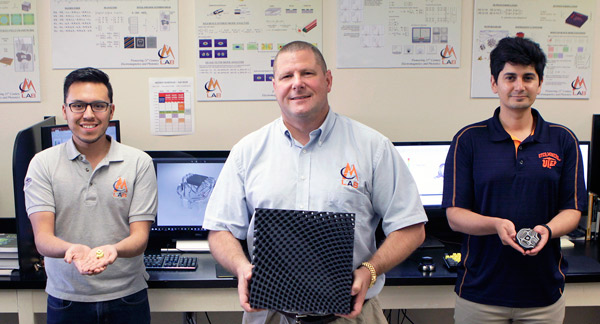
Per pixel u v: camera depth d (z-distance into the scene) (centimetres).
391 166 130
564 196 158
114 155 163
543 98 238
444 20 233
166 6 229
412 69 235
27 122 233
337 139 130
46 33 229
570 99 238
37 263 197
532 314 159
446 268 196
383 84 236
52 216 158
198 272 193
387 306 194
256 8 230
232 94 234
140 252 160
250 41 232
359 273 115
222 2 229
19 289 185
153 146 236
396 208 129
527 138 157
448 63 235
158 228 221
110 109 162
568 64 236
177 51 231
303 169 128
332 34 232
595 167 241
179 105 234
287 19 231
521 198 156
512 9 232
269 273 109
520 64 153
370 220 132
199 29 230
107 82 161
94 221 160
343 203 125
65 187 158
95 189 160
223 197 134
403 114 237
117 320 163
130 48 230
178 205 221
